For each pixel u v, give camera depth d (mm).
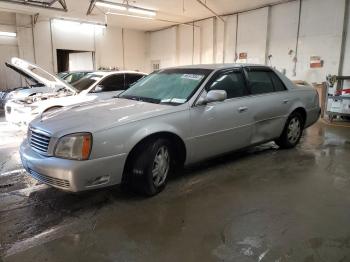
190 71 3789
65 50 14023
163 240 2291
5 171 3887
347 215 2662
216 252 2143
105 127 2650
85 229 2451
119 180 2785
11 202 2959
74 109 3205
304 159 4281
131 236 2346
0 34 11688
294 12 9867
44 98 5902
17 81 12188
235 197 3031
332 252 2131
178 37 14680
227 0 10055
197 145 3338
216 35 12750
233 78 3836
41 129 2799
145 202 2926
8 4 8609
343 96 7602
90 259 2072
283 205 2854
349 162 4160
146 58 16609
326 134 6195
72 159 2549
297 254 2111
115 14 11758
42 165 2627
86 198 3021
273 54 10695
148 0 10125
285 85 4547
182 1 10242
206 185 3336
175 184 3365
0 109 9375
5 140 5594
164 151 3111
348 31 8625
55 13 9664
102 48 14805
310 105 4918
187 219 2600
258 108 3975
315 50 9430
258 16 10961
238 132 3756
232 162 4133
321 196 3051
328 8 8953
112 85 6520
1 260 2061
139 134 2811
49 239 2311
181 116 3146
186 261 2051
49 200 2994
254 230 2424
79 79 6891
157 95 3572
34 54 12586
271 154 4531
